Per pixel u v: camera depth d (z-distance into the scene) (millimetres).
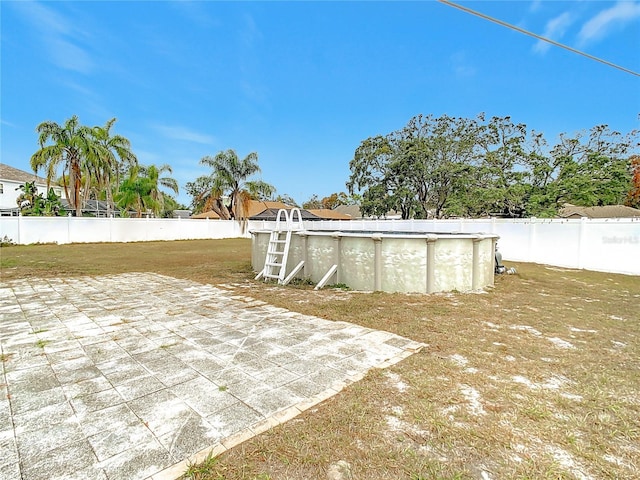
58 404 2229
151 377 2625
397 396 2311
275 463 1662
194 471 1603
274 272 7375
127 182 23641
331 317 4320
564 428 1949
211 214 32094
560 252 9961
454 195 23281
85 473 1592
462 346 3279
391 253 5848
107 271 8508
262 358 2998
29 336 3600
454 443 1809
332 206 54125
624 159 18500
